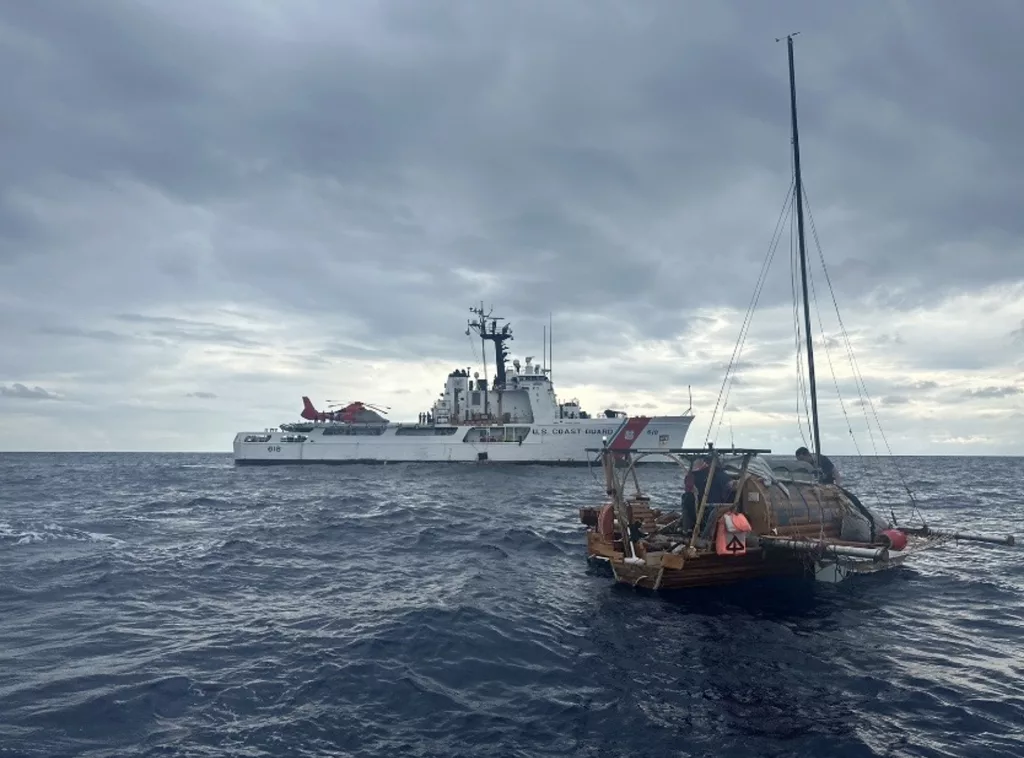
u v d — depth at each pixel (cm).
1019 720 847
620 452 1614
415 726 826
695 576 1498
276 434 7919
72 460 16538
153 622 1278
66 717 830
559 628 1234
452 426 7269
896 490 4934
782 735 805
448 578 1684
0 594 1489
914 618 1309
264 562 1920
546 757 748
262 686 944
